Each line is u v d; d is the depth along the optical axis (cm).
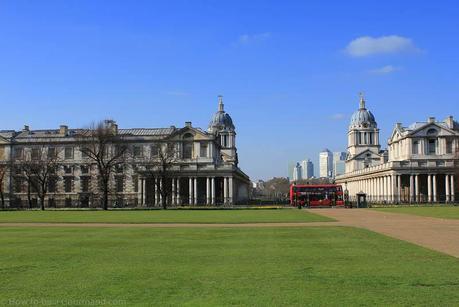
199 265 2322
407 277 2006
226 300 1634
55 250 2906
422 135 16100
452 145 15988
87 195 14925
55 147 15425
